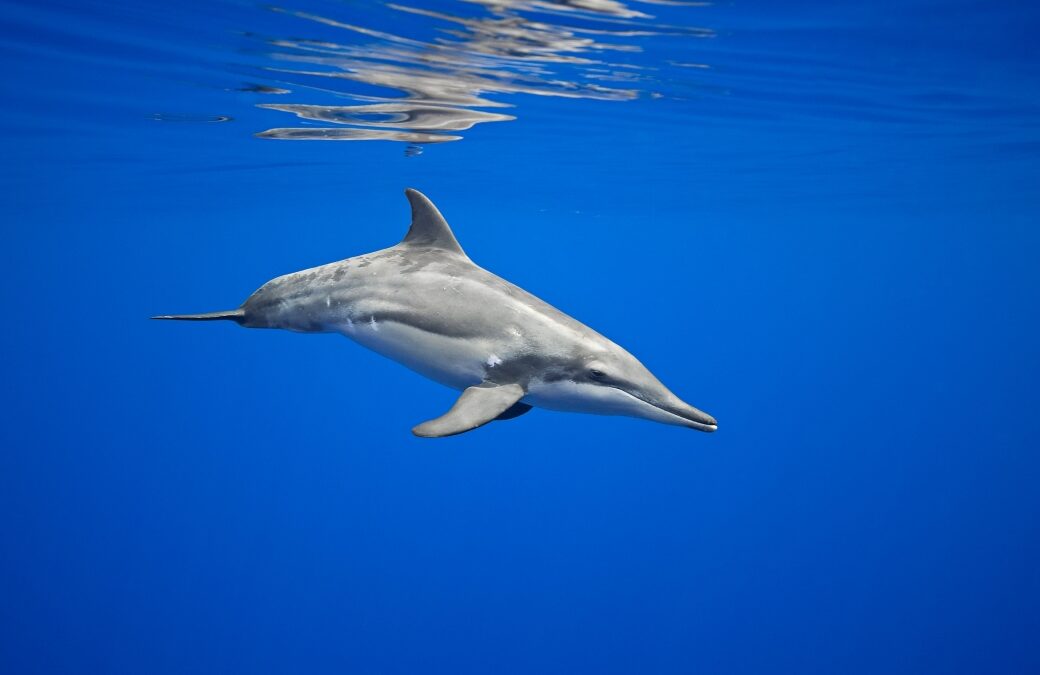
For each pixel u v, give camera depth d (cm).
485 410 280
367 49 407
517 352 311
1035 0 337
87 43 398
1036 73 439
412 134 614
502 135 619
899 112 529
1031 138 612
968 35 379
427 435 263
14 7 353
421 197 347
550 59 422
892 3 341
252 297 368
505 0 343
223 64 432
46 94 489
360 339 340
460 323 318
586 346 315
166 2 347
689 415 303
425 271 337
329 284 347
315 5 351
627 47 401
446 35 387
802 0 338
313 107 523
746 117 548
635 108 527
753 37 385
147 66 435
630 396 309
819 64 425
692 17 360
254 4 351
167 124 569
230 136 615
